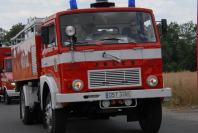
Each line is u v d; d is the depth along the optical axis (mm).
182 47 87312
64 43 11469
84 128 14453
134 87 11453
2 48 30109
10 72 27828
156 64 11586
